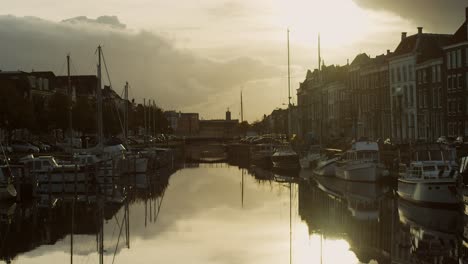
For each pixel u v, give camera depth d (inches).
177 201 2861.7
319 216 2356.1
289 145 4822.8
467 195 1937.7
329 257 1664.6
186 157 7283.5
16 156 3599.9
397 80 4896.7
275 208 2605.8
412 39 4857.3
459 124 4148.6
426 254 1657.2
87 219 2326.5
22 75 5369.1
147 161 4360.2
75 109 4616.1
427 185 2268.7
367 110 5393.7
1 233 2059.5
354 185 3223.4
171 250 1761.8
